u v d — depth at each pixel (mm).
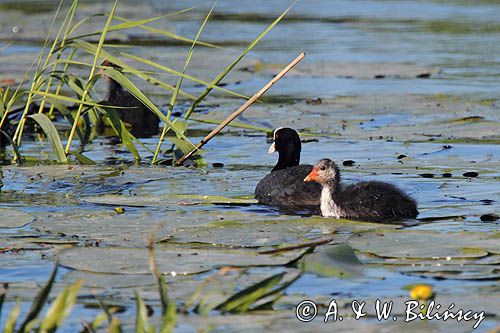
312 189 13094
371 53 28891
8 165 15789
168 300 8617
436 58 27812
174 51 29750
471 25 34469
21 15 37875
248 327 8148
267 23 36031
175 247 10547
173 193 13609
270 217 12141
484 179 14266
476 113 19797
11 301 8945
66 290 7590
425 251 10180
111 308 8688
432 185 13906
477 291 8992
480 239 10562
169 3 42469
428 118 19516
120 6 41000
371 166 15375
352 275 9484
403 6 40750
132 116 20031
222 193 13672
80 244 10750
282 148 15148
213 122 15758
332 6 41406
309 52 29250
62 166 15430
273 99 22219
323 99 21891
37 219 11922
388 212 12086
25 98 21578
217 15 38469
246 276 9477
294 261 9711
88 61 27422
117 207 12656
